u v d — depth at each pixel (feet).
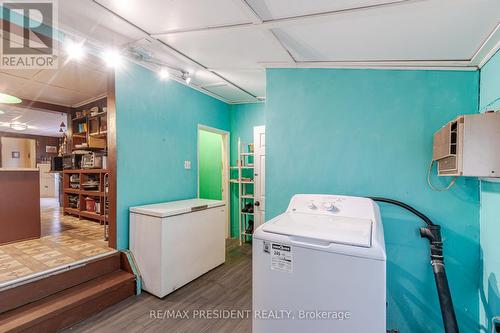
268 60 7.25
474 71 5.77
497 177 4.37
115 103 8.68
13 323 5.76
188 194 11.91
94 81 12.09
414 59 5.94
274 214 7.43
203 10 5.01
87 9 5.38
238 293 8.54
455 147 4.61
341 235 4.01
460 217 5.77
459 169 4.42
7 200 9.70
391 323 6.17
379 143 6.42
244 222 14.67
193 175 12.21
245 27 5.54
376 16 4.55
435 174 5.95
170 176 10.88
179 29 5.90
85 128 15.38
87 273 7.89
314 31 5.34
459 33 4.77
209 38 6.28
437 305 5.86
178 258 8.71
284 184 7.35
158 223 8.15
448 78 5.93
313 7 4.55
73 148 16.17
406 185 6.17
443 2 3.95
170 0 4.75
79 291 7.23
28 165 27.14
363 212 5.24
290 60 6.95
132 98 9.20
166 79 10.59
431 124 6.03
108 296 7.56
